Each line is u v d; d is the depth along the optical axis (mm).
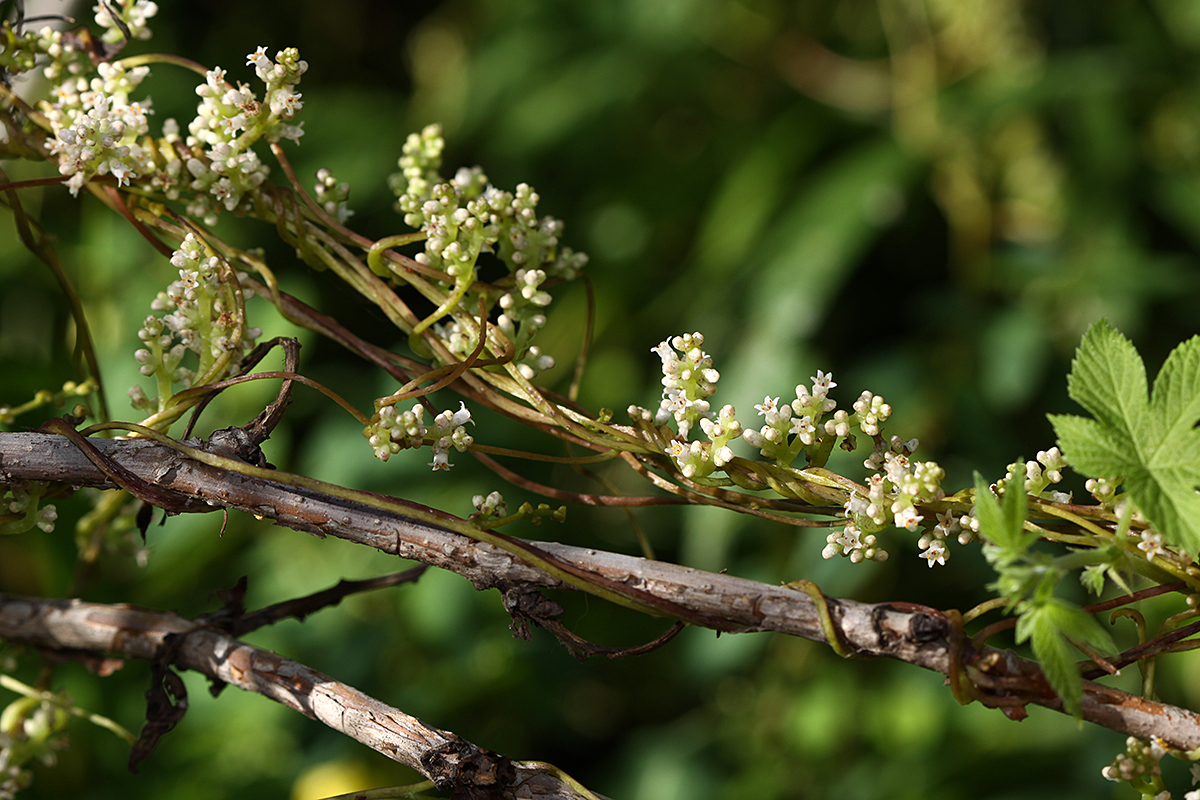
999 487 744
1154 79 1479
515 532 1354
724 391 1338
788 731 1420
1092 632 713
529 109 1658
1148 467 724
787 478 751
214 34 1709
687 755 1441
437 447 752
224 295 763
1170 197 1413
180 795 1220
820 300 1315
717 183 1623
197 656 781
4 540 1185
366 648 1312
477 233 771
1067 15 1519
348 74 1884
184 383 762
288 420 1344
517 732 1367
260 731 1305
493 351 773
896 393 1340
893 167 1401
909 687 1385
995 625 730
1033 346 1323
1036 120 1483
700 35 1653
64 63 791
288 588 1333
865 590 1327
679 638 1487
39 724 811
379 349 783
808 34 1677
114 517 850
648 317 1597
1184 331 1421
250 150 775
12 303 1266
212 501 746
